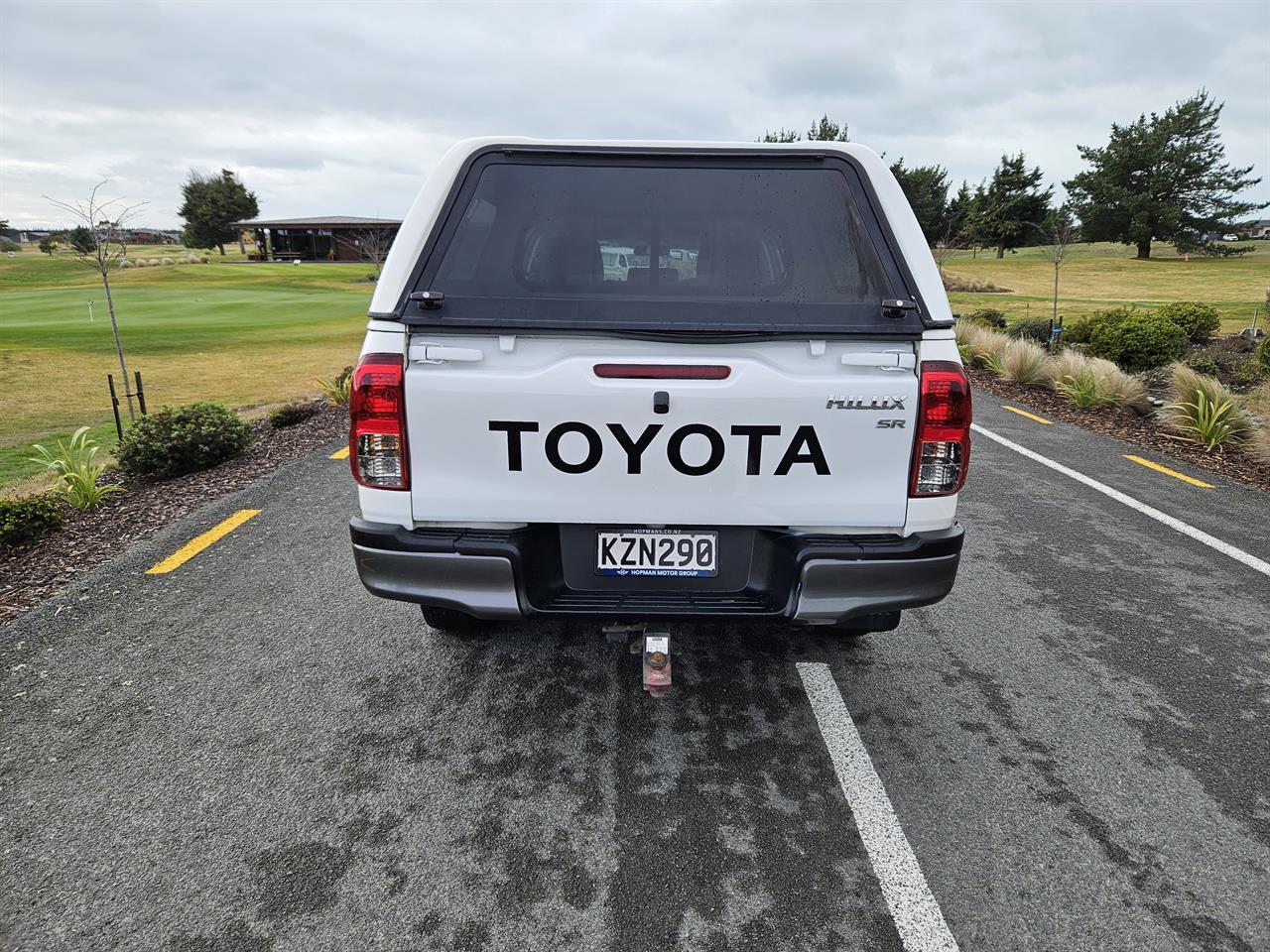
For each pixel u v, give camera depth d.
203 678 3.21
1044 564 4.56
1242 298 40.44
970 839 2.36
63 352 21.17
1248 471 6.77
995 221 71.31
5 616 3.76
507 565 2.42
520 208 2.52
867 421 2.36
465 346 2.33
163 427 6.52
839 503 2.42
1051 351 16.39
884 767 2.70
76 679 3.20
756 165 2.53
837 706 3.06
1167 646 3.59
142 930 2.02
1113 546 4.87
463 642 3.51
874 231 2.46
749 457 2.37
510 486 2.41
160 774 2.62
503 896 2.13
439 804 2.48
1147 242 68.25
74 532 4.95
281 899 2.11
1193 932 2.04
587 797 2.52
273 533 4.88
